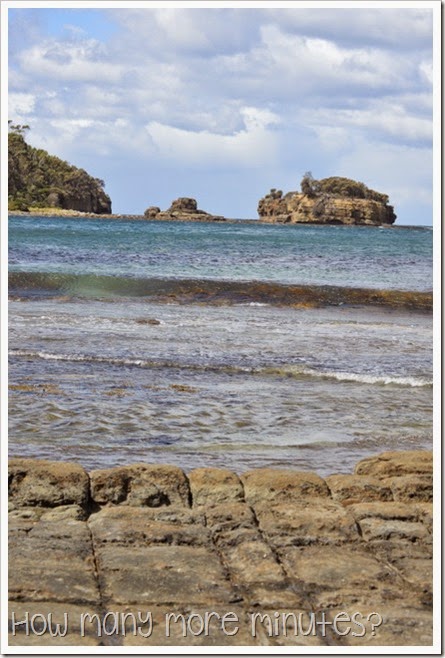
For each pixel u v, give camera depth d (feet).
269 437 28.60
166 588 14.90
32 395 33.04
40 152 442.50
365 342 50.65
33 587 14.67
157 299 67.31
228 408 32.58
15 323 50.93
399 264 108.88
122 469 19.10
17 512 17.99
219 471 19.52
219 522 17.69
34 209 407.64
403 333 55.31
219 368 40.40
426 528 17.70
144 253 107.96
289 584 15.24
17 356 40.63
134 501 18.72
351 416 32.40
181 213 397.39
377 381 39.34
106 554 16.12
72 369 38.55
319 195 391.04
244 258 107.14
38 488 18.33
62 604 14.23
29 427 28.40
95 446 26.43
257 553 16.28
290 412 32.50
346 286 78.79
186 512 18.01
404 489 19.40
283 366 41.29
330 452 27.07
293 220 384.27
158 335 49.03
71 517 17.93
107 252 107.24
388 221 393.91
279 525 17.51
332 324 58.23
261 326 55.16
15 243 118.73
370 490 19.43
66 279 72.69
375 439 29.04
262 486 19.07
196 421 30.35
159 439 27.71
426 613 14.35
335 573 15.67
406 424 31.53
